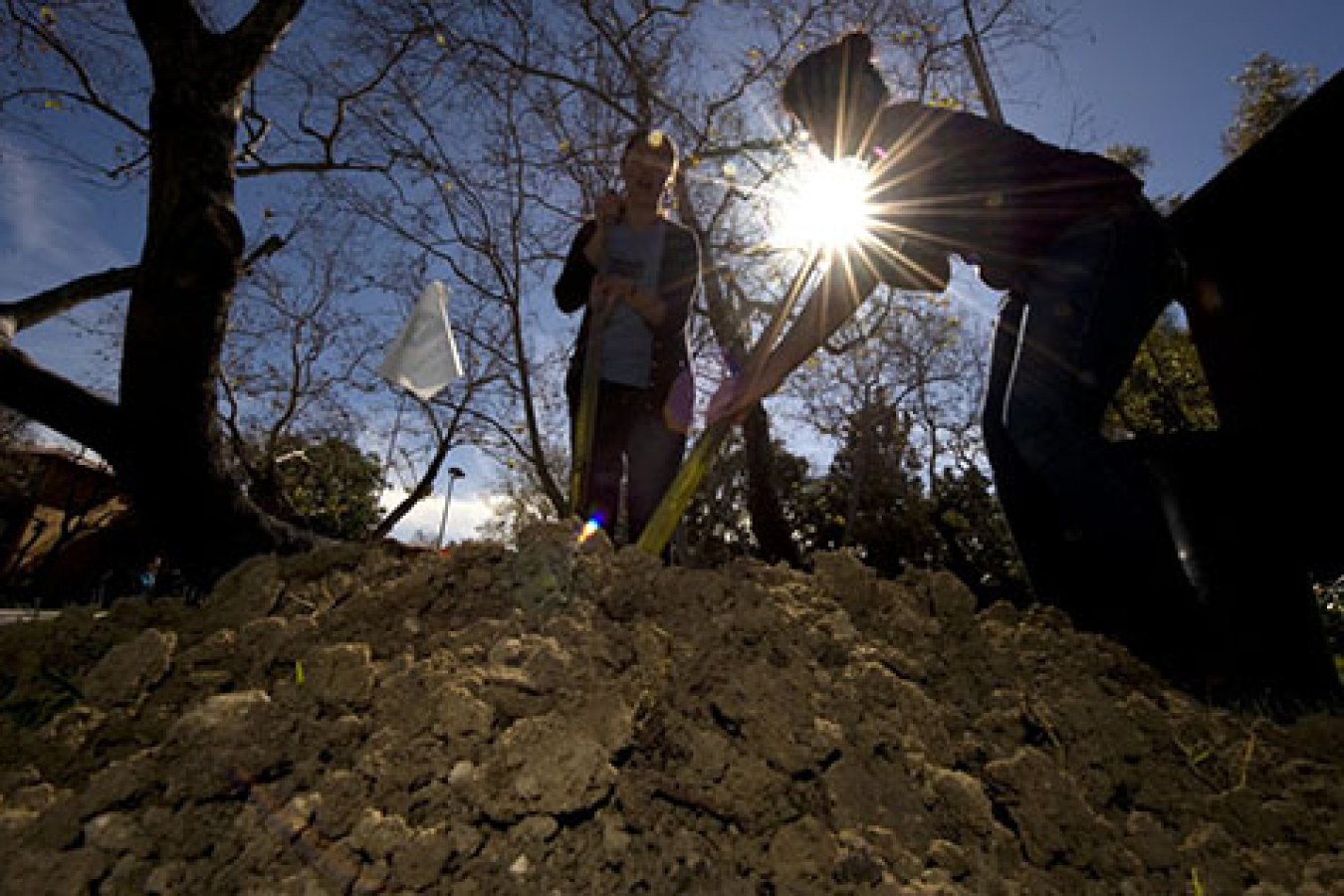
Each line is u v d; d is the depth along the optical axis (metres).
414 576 1.36
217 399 2.40
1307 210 2.29
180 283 2.22
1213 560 2.10
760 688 1.02
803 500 23.80
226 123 2.47
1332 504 2.06
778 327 1.82
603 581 1.40
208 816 0.83
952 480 20.94
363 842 0.78
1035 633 1.50
